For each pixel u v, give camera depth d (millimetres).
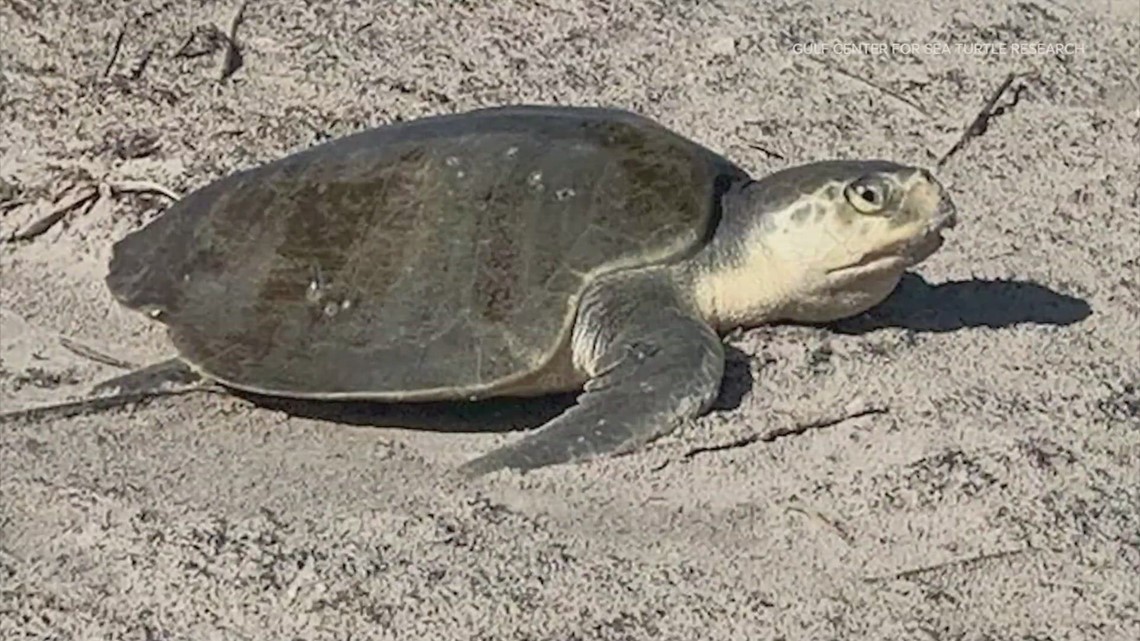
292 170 3088
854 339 3057
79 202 3564
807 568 2664
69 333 3277
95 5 3977
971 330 3125
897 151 3654
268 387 2936
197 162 3645
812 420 2887
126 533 2729
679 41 3900
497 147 3012
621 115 3113
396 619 2584
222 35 3900
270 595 2617
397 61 3844
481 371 2887
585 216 2949
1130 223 3479
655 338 2885
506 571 2645
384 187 3016
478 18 3938
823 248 2947
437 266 2943
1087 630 2588
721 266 2980
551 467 2795
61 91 3830
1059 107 3793
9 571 2676
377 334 2930
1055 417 2932
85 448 2932
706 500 2762
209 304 3023
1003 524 2725
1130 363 3084
